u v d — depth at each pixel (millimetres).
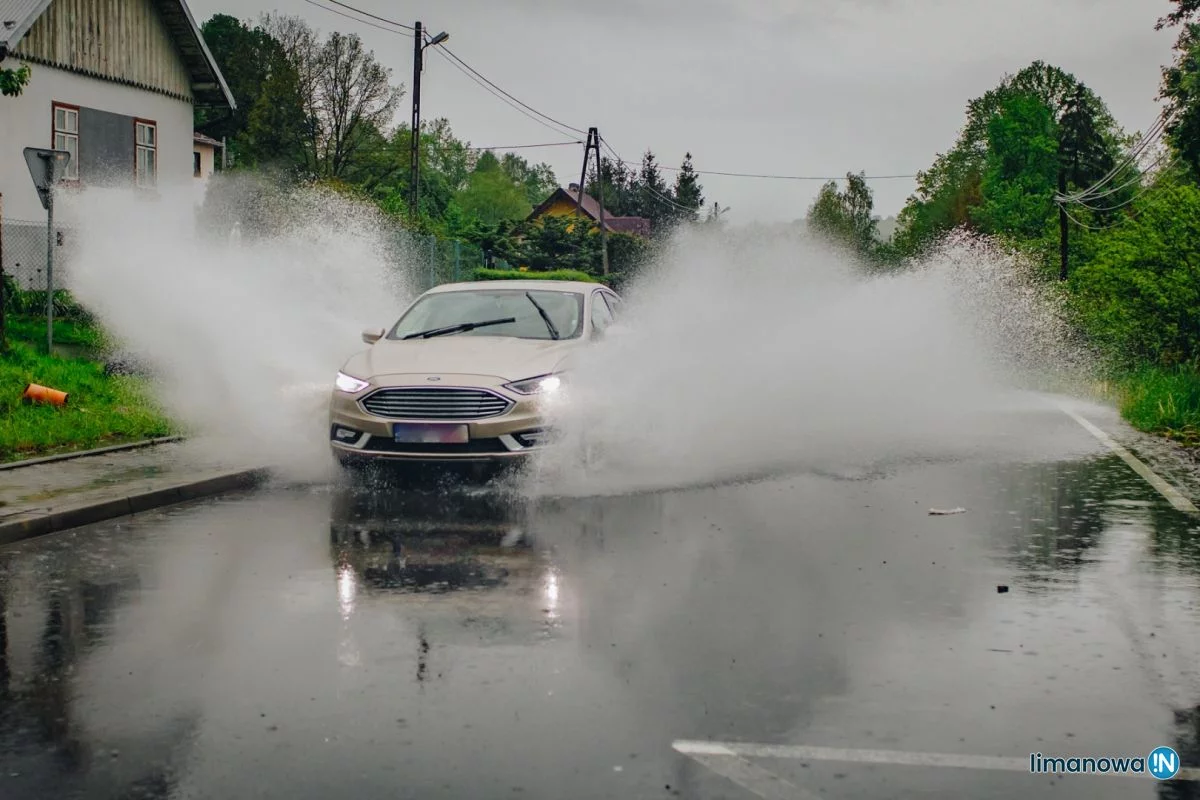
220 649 5363
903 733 4336
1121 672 5062
